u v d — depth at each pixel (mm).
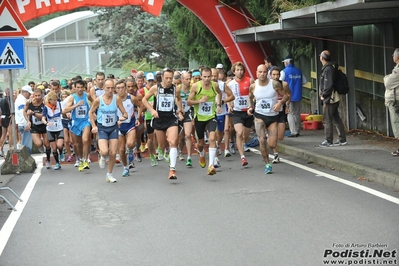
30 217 9883
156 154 16719
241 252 7352
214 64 27875
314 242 7621
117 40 46031
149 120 14906
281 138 14227
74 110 15398
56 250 7848
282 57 25016
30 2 20188
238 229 8445
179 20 27672
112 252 7648
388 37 16812
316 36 19312
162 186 12172
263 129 12898
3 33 14469
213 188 11617
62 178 14102
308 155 14648
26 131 19953
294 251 7281
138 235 8406
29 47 49188
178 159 16172
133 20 45375
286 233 8109
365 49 18875
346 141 15906
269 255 7172
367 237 7730
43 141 16547
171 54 44938
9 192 12406
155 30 43594
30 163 15516
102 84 15680
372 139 16781
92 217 9688
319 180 11906
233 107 14094
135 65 42594
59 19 54000
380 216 8773
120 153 13695
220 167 14312
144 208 10156
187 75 15062
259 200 10289
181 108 13203
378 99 18281
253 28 20250
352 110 19000
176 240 8047
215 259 7125
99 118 12883
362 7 14188
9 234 8766
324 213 9117
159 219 9297
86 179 13711
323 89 15562
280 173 12969
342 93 15656
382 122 17656
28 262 7375
